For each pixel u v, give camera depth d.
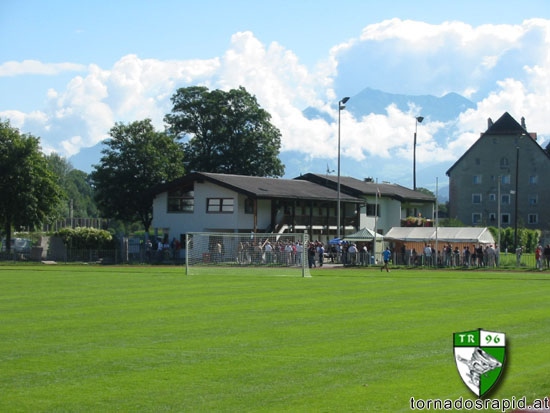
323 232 81.81
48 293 31.59
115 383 13.97
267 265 55.62
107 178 84.12
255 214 72.44
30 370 15.07
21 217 70.38
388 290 33.69
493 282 40.22
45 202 72.06
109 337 18.97
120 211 85.44
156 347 17.52
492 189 116.19
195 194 75.44
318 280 41.12
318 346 17.61
